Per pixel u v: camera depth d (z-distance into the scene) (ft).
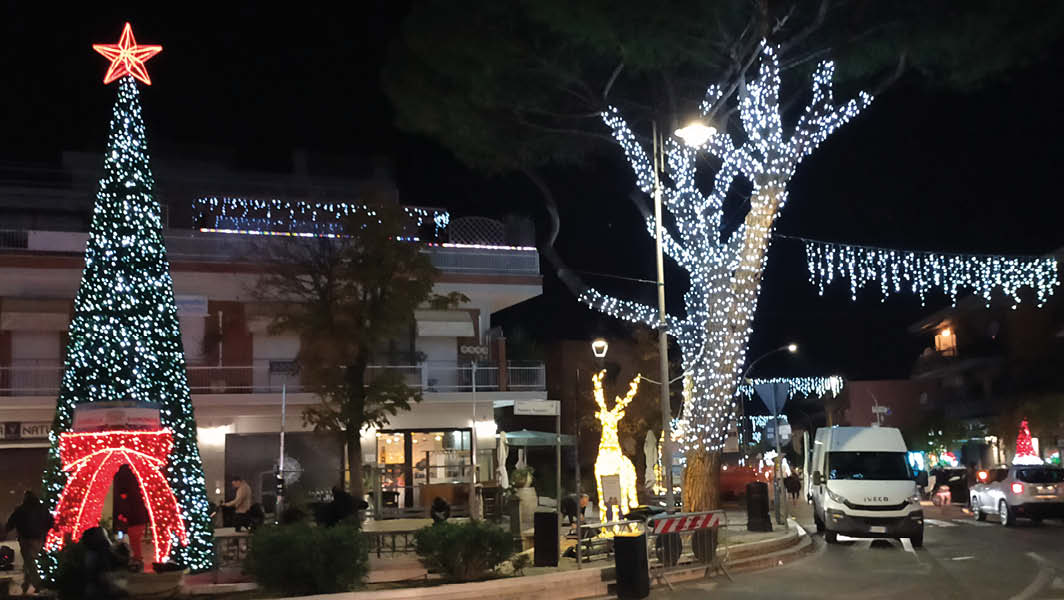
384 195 80.94
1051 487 87.51
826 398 225.35
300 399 94.43
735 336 67.15
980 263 90.74
